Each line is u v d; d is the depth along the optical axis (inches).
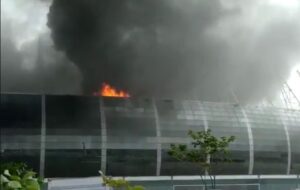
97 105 2942.9
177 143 2967.5
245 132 3201.3
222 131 3129.9
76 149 2773.1
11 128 2716.5
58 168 2743.6
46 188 2028.8
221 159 2994.6
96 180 2075.5
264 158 3216.0
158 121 3004.4
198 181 2935.5
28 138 2716.5
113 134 2866.6
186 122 3063.5
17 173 421.7
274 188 3154.5
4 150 2669.8
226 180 3026.6
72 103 2893.7
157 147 2928.2
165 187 2869.1
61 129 2783.0
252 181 3105.3
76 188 2042.3
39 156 2711.6
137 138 2903.5
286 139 3309.5
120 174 2856.8
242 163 3139.8
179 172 2957.7
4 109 2770.7
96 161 2805.1
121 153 2856.8
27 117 2768.2
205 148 1833.2
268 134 3270.2
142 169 2898.6
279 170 3267.7
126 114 2957.7
